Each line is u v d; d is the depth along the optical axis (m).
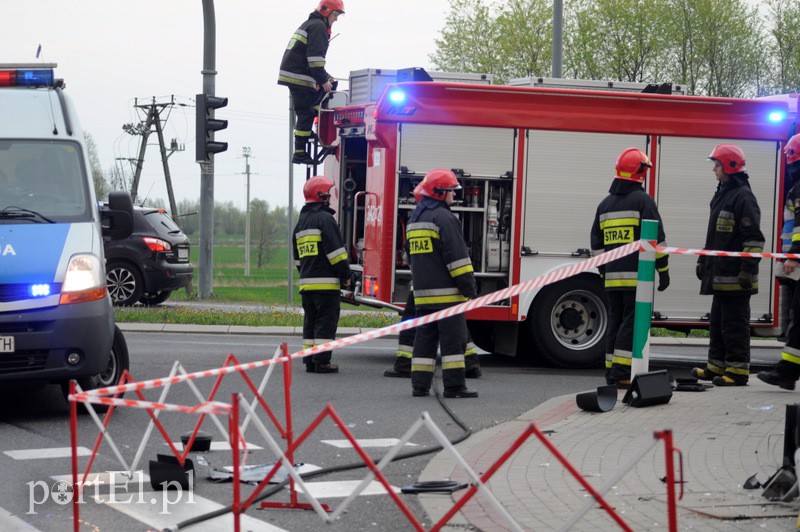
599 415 9.46
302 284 12.86
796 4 45.28
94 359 9.38
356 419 9.74
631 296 10.98
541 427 9.00
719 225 11.07
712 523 5.90
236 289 40.72
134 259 21.52
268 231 73.56
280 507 6.49
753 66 45.97
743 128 14.16
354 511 6.43
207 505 6.54
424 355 11.09
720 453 7.73
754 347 18.31
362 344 16.70
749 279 10.96
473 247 13.70
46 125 10.33
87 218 9.86
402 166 13.38
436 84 13.45
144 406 5.35
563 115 13.74
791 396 10.38
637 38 45.34
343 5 15.89
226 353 14.55
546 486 6.85
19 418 9.53
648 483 6.85
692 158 14.08
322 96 15.77
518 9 46.44
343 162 14.79
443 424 9.51
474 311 13.58
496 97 13.60
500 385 12.07
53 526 6.07
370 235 13.75
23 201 9.80
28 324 9.14
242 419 9.60
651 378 9.88
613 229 11.12
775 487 6.41
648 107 13.96
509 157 13.64
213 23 21.89
